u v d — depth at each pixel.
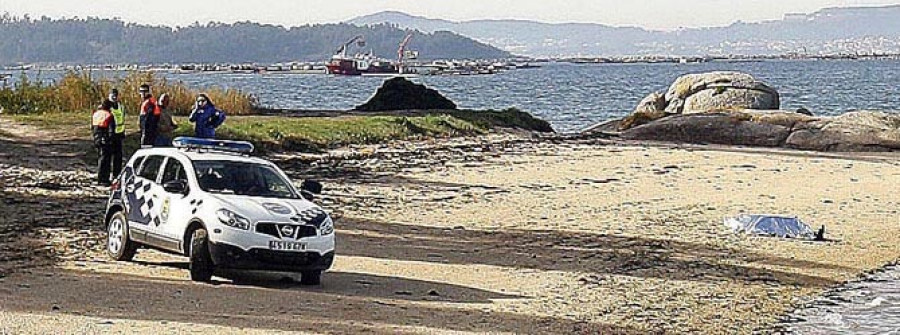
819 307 17.95
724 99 60.59
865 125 49.38
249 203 17.70
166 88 48.44
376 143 43.12
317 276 18.03
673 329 16.05
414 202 29.08
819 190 33.53
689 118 50.91
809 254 22.84
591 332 15.52
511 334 15.12
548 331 15.43
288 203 18.03
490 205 28.89
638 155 42.75
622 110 80.62
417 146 43.44
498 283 18.78
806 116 51.03
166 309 15.60
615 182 34.53
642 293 18.44
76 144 37.47
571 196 31.11
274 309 15.91
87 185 29.45
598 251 22.34
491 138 47.38
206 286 17.42
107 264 19.03
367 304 16.56
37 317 14.80
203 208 17.66
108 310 15.41
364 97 94.25
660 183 34.53
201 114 29.41
